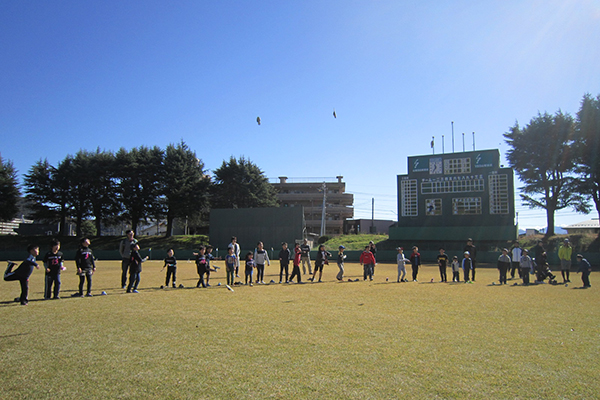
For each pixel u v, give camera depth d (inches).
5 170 2062.0
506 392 172.4
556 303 421.4
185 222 2497.5
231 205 2406.5
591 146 1545.3
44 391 171.0
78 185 2170.3
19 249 1945.1
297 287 576.1
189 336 263.7
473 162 1588.3
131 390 172.6
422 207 1648.6
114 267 1087.0
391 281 698.2
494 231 1524.4
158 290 528.1
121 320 315.0
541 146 1658.5
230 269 582.6
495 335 271.3
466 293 509.4
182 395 167.3
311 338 259.6
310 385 178.7
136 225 2265.0
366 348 236.7
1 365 204.4
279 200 3142.2
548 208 1702.8
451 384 180.9
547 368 203.8
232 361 211.6
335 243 2036.2
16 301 414.6
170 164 2215.8
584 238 1540.4
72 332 274.1
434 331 281.9
